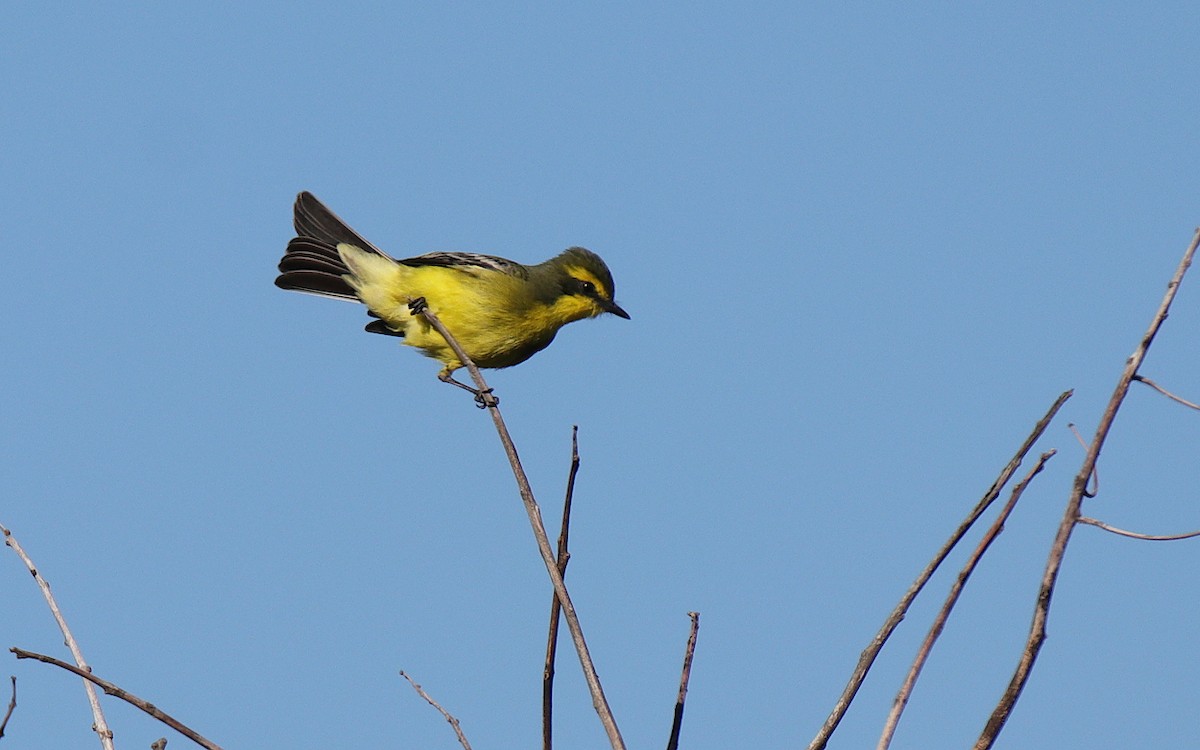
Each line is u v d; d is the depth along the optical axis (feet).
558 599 26.02
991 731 22.59
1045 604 22.94
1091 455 23.44
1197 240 23.85
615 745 23.39
